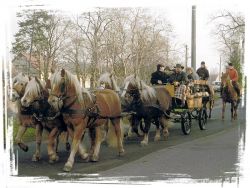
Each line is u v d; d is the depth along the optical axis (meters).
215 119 19.66
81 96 9.00
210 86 18.16
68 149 11.27
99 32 22.69
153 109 12.49
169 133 15.20
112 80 11.43
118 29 22.86
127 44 23.11
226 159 9.98
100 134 10.05
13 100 9.83
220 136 14.23
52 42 22.67
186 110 14.62
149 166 9.34
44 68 21.92
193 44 17.25
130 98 11.95
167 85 14.36
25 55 21.62
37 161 9.80
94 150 9.97
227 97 19.05
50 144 9.59
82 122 8.98
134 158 10.39
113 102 10.40
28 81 9.80
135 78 12.05
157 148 11.88
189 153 10.96
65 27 22.73
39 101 9.44
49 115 9.35
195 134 14.90
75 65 22.84
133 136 14.30
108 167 9.25
